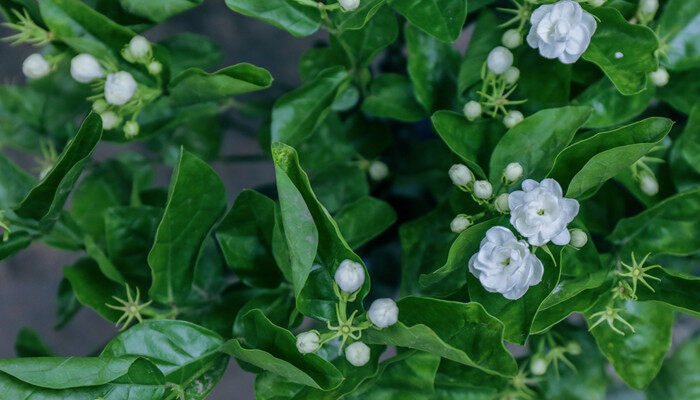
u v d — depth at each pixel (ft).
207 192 1.89
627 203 2.02
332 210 2.09
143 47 1.94
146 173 2.31
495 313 1.83
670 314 1.92
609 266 1.93
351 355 1.81
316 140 2.11
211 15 2.77
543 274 1.81
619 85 1.86
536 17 1.85
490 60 1.90
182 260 1.93
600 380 2.09
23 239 2.01
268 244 1.99
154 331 1.88
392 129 2.26
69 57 2.08
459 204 1.92
